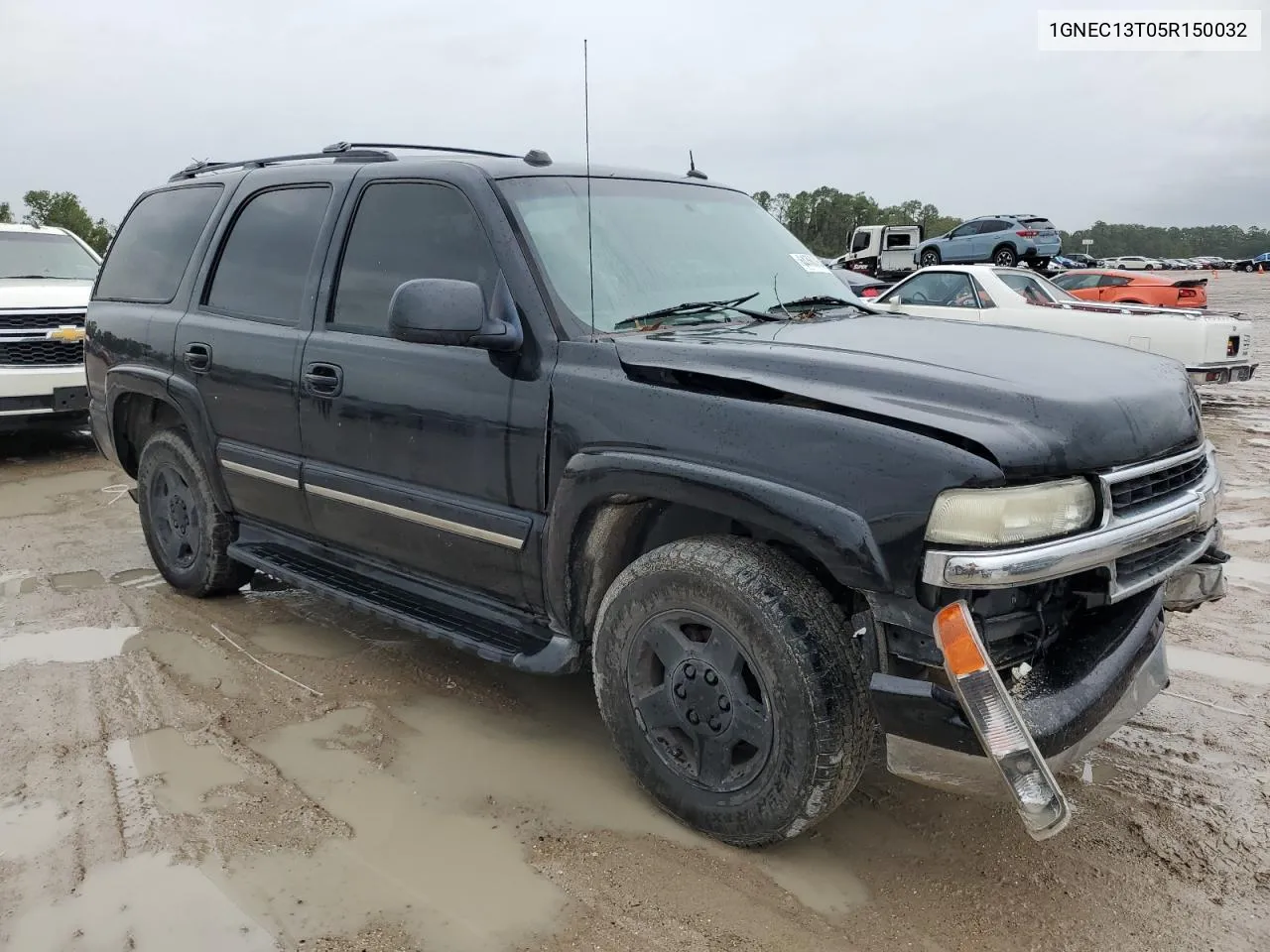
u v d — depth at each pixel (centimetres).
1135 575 258
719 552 265
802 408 252
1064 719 238
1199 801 302
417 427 334
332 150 425
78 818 291
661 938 241
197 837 281
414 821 291
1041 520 229
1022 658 253
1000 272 1136
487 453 314
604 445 282
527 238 317
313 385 370
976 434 228
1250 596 482
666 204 369
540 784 312
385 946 238
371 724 352
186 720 354
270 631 439
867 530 235
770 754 257
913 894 258
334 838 282
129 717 356
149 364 461
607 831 286
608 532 300
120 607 470
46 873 266
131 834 283
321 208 389
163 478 480
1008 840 282
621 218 347
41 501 682
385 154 387
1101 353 294
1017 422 234
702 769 277
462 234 332
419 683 387
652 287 329
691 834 284
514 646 322
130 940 239
